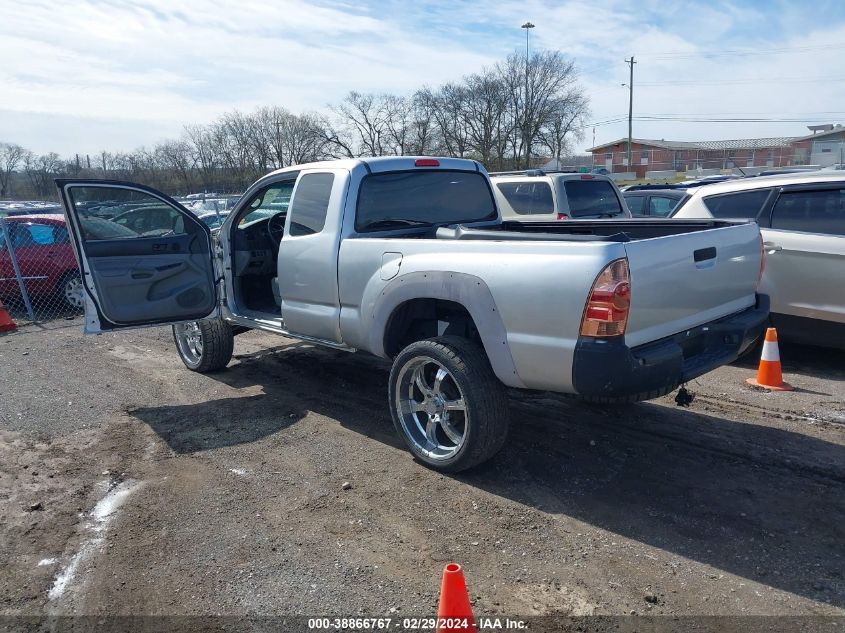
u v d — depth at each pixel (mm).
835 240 5898
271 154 52656
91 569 3355
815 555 3303
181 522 3779
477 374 3977
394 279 4336
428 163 5355
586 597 3041
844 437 4660
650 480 4117
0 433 5219
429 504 3900
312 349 7488
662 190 10758
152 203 6039
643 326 3598
